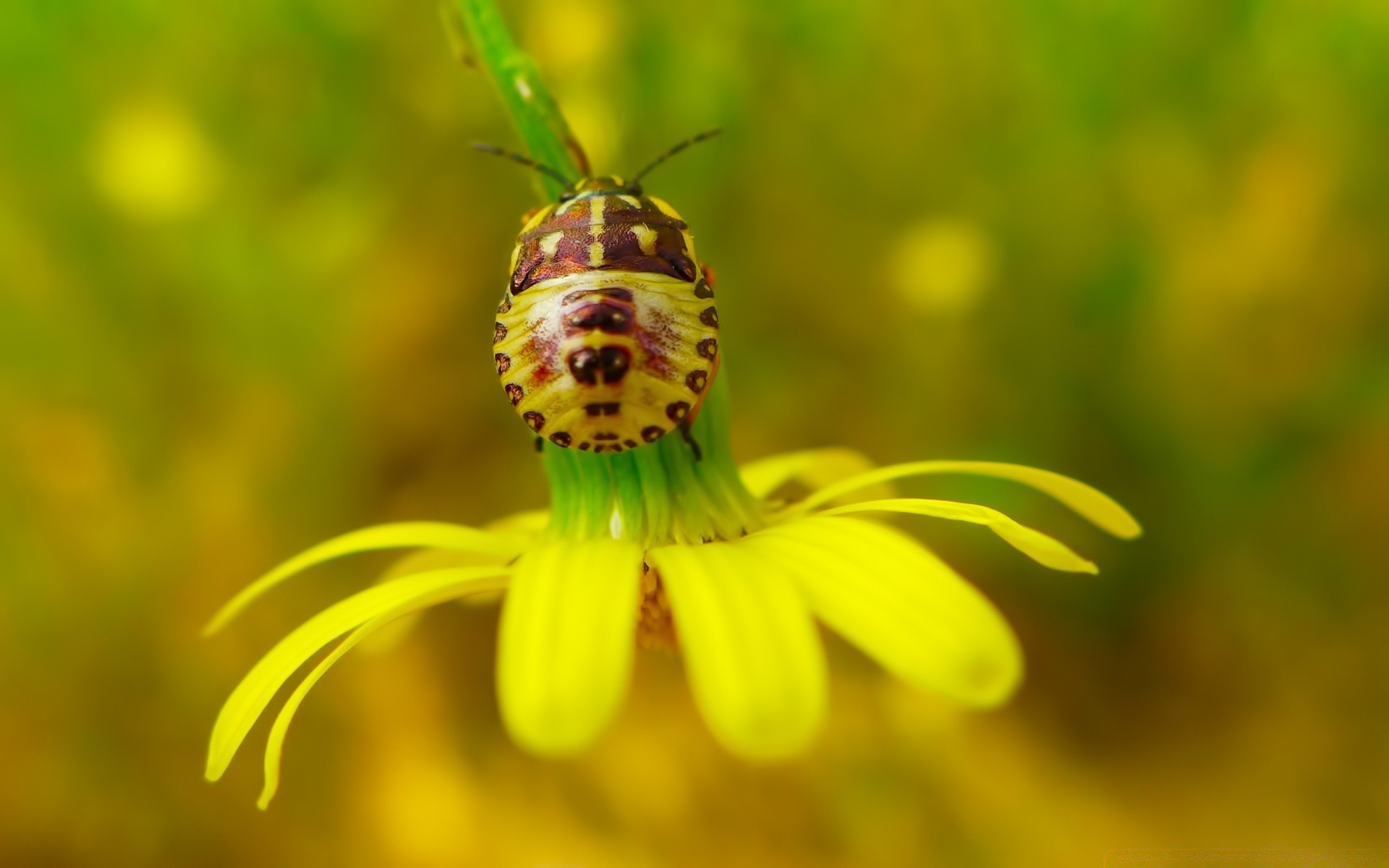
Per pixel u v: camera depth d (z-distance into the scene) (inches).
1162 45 7.4
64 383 7.2
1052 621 7.9
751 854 7.1
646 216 3.8
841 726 7.6
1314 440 7.6
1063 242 7.6
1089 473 7.8
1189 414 7.6
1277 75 7.5
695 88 7.0
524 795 7.4
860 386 7.9
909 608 3.6
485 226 7.7
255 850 7.0
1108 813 7.1
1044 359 7.7
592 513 4.0
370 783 7.3
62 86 7.1
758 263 7.6
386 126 7.4
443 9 4.1
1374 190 7.5
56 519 7.1
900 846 7.1
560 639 3.6
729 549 3.7
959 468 4.0
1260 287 7.6
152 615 7.1
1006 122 7.7
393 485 7.9
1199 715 7.6
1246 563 7.7
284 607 7.4
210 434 7.5
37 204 7.1
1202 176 7.6
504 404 8.0
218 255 7.3
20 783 6.7
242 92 7.3
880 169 7.6
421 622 7.9
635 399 3.8
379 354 7.8
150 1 7.1
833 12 7.2
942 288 7.5
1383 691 7.4
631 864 7.0
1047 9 7.4
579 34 6.2
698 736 7.6
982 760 7.4
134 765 7.0
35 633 6.9
